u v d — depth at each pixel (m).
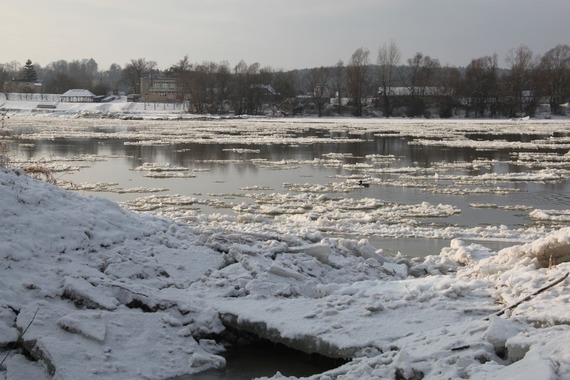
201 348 10.39
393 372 8.35
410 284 12.23
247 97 130.38
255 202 26.55
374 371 8.50
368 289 12.01
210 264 13.43
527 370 7.15
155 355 9.87
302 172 37.09
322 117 126.94
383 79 130.88
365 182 31.83
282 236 15.64
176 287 12.45
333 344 9.85
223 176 35.00
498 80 127.94
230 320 11.02
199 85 131.25
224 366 10.02
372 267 14.73
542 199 27.80
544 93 126.06
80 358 9.29
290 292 11.92
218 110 130.75
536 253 13.09
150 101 159.50
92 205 14.84
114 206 15.47
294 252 14.37
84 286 11.06
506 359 8.48
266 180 33.50
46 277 11.53
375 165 41.09
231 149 51.38
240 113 130.62
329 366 10.05
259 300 11.65
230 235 15.28
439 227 21.78
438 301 11.06
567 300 10.22
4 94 153.12
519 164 41.22
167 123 97.69
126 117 114.75
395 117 127.56
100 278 11.75
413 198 27.91
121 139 61.00
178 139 61.16
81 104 149.38
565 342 7.78
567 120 112.44
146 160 42.75
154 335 10.23
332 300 11.40
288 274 12.67
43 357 9.27
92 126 85.31
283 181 33.22
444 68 138.00
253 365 10.16
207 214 23.41
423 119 120.12
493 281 12.02
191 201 26.00
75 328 9.80
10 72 190.12
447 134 72.50
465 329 9.32
